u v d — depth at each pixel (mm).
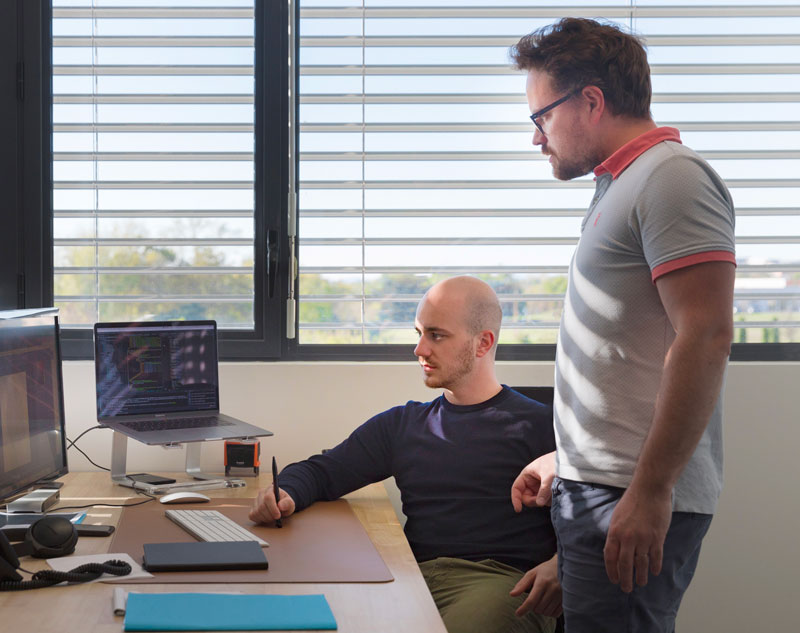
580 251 1545
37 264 2615
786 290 2723
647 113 1562
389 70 2670
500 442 1972
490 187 2691
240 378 2547
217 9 2639
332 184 2668
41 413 1963
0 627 1190
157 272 2658
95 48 2631
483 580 1787
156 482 2215
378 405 2574
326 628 1218
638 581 1363
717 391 1327
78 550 1587
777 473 2598
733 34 2705
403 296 2691
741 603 2596
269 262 2611
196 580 1419
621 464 1438
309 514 1945
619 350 1456
